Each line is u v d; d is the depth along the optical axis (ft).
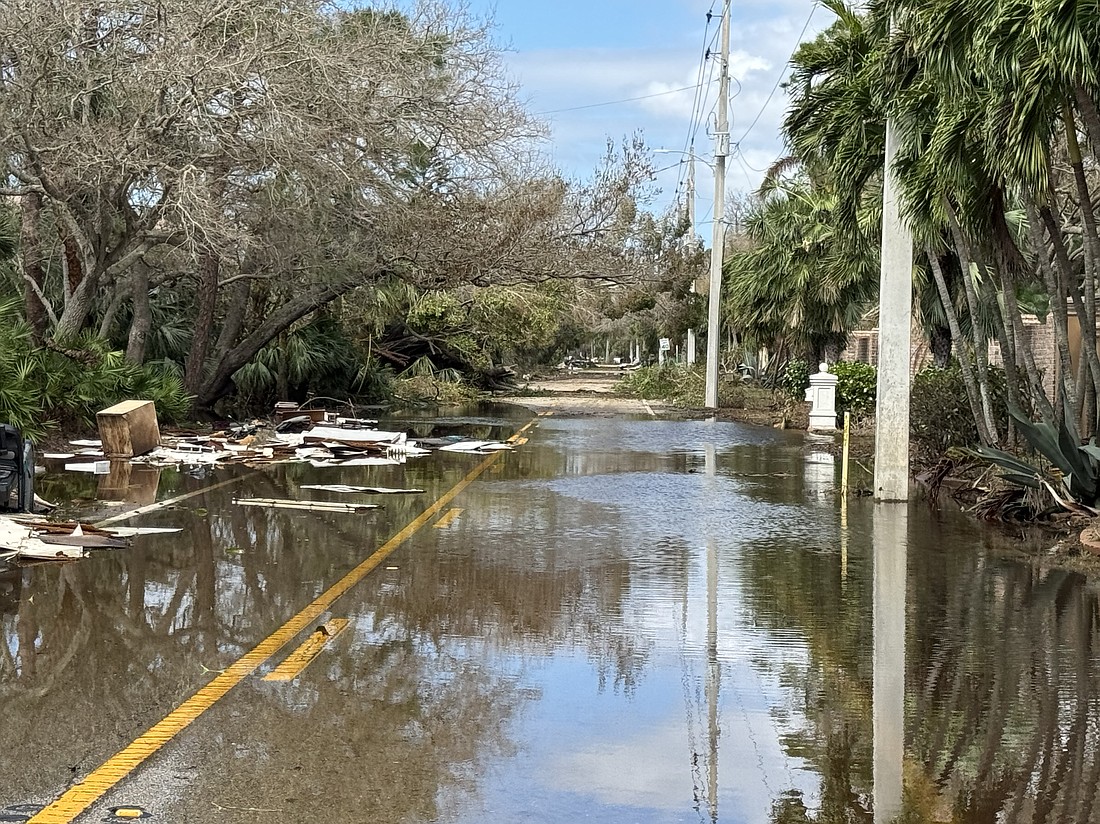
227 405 109.09
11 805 15.69
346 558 34.65
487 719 19.71
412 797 16.17
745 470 63.52
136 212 80.79
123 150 63.87
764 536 40.14
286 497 49.01
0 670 22.35
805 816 15.78
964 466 55.01
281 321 95.86
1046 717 20.18
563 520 43.47
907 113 47.93
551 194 94.73
